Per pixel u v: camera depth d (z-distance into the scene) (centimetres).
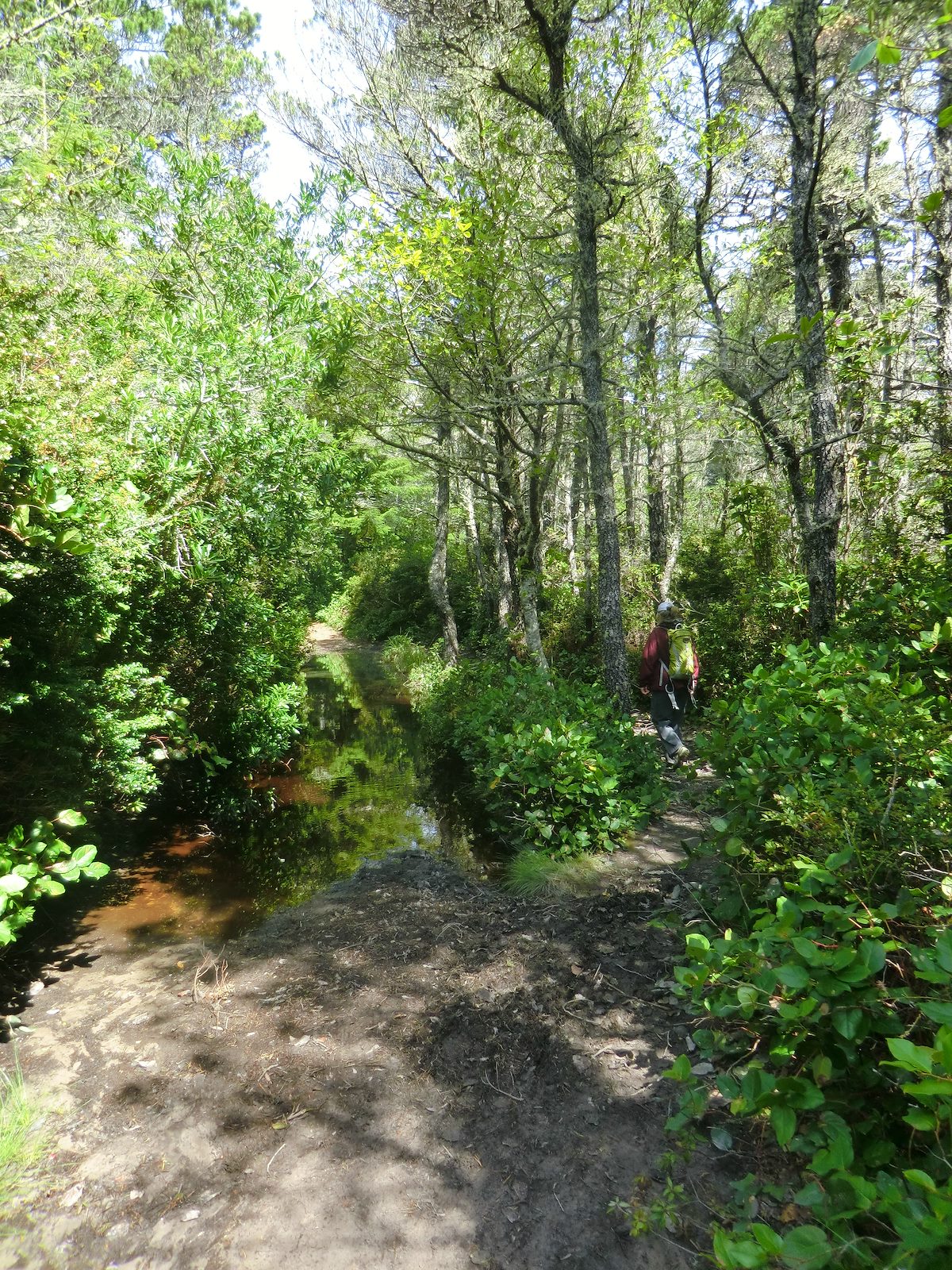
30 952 446
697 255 838
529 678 874
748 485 1003
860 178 873
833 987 220
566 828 575
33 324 477
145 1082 323
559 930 449
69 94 880
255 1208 260
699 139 784
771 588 881
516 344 963
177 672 634
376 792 820
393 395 1083
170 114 1541
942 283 799
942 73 504
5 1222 253
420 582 2638
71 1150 285
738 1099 230
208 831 679
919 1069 163
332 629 3209
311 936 468
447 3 797
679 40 746
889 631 580
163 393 605
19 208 696
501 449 1116
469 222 827
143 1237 249
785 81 715
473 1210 258
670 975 380
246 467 643
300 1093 318
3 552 373
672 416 1215
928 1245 151
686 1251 232
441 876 571
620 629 837
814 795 303
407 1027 363
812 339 659
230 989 402
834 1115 216
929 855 275
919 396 867
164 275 920
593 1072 320
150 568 541
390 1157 283
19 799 409
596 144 801
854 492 834
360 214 929
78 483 441
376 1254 242
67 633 439
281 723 792
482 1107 307
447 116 1002
